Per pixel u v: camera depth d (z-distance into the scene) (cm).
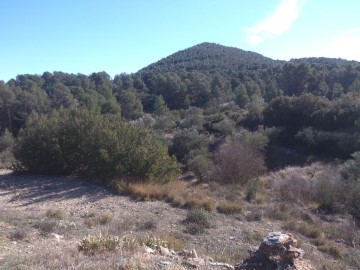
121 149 1516
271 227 1032
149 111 5903
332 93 4966
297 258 579
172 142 3164
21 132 1819
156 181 1502
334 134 2847
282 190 1464
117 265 498
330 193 1280
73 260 519
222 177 1911
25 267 495
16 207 1155
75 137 1673
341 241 966
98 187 1447
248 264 581
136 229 930
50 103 5094
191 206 1195
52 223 841
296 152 3012
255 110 3756
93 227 895
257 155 2158
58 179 1606
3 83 5778
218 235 932
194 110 4700
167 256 593
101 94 5712
